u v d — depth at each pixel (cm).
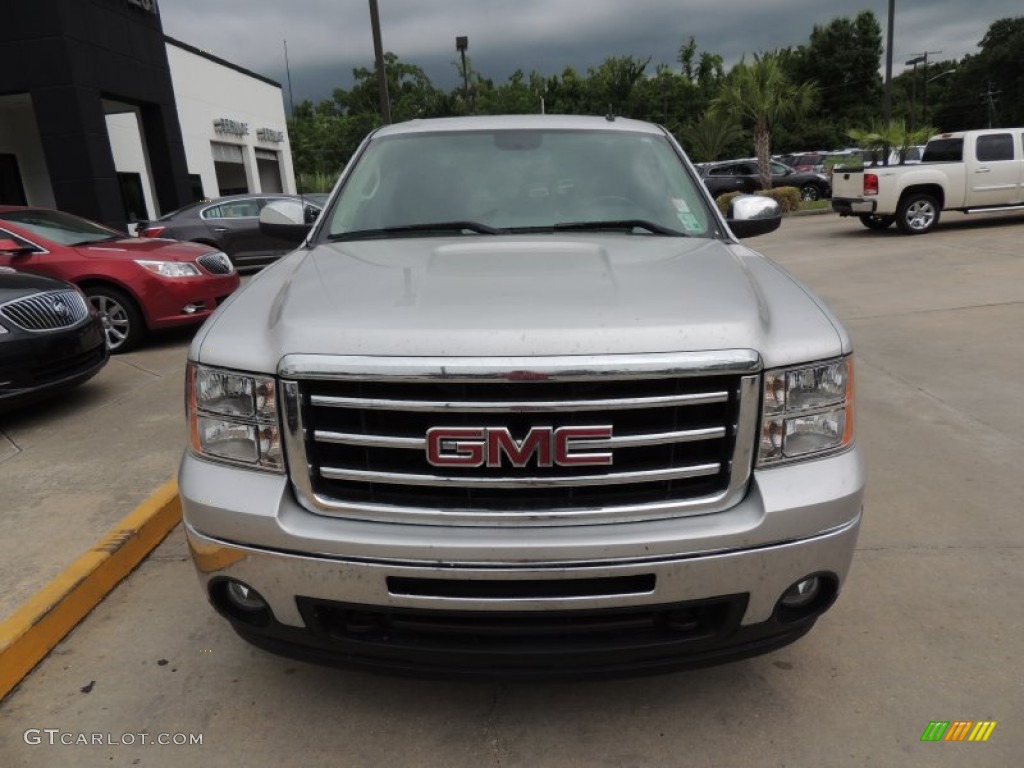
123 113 1933
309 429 200
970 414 500
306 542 198
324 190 3123
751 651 216
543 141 351
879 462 429
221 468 211
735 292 220
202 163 2459
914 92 5869
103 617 297
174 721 241
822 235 1537
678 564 195
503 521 197
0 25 1372
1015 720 234
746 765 219
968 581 309
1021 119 7462
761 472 204
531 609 198
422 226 311
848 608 294
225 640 281
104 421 529
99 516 375
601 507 197
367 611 204
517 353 189
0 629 266
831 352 208
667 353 192
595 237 294
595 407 190
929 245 1284
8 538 354
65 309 536
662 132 370
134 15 1636
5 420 542
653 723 236
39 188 1812
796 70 6200
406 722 239
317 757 226
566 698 248
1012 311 779
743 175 2538
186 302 763
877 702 243
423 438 194
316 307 215
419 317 202
